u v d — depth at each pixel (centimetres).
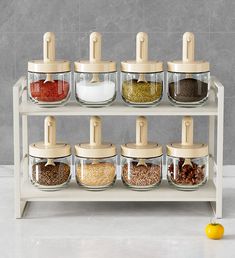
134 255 203
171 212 240
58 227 226
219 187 232
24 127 257
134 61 237
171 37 280
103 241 213
